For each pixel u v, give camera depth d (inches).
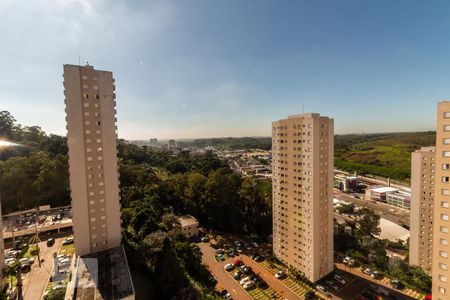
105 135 2487.7
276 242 3213.6
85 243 2405.3
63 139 5836.6
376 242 3560.5
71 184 2349.9
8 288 2130.9
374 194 7293.3
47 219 3592.5
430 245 3444.9
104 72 2484.0
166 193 4598.9
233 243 3681.1
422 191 3491.6
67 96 2319.1
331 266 2893.7
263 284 2716.5
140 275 2432.3
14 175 3966.5
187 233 3841.0
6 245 3029.0
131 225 3100.4
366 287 2691.9
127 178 4896.7
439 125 1517.0
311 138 2610.7
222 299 2429.9
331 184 2822.3
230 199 4153.5
